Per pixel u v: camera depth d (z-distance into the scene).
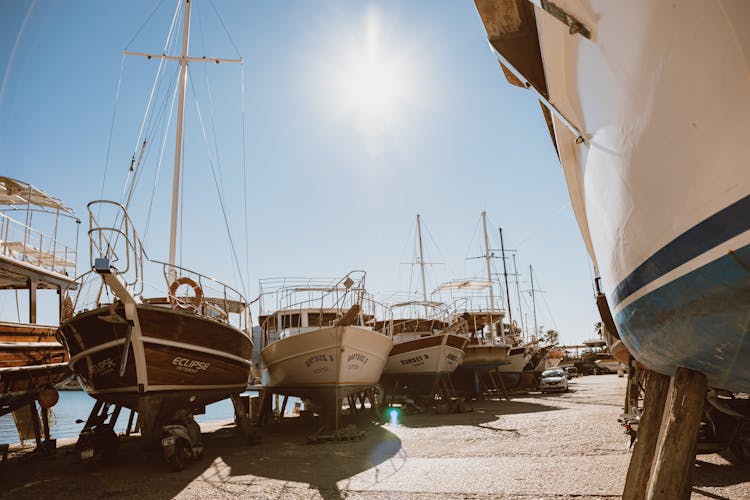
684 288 2.09
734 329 1.98
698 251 1.95
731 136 1.72
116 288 6.73
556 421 11.52
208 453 8.87
